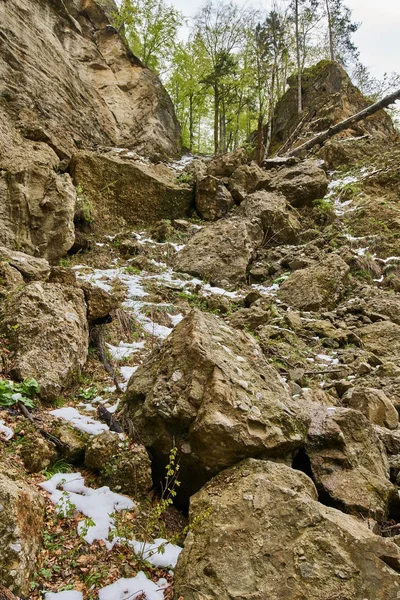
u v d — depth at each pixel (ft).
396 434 15.48
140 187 40.14
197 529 9.98
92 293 20.17
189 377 12.92
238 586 8.68
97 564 9.76
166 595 9.34
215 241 34.24
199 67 87.20
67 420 13.99
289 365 20.39
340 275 29.60
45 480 11.66
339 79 76.33
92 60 63.67
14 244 27.63
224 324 15.70
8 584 8.21
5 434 12.38
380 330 24.67
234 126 94.63
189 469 12.31
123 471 12.20
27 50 47.98
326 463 12.90
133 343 21.04
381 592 8.28
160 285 28.89
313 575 8.56
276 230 37.73
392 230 38.73
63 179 32.42
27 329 16.16
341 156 53.21
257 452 11.84
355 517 11.48
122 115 63.87
